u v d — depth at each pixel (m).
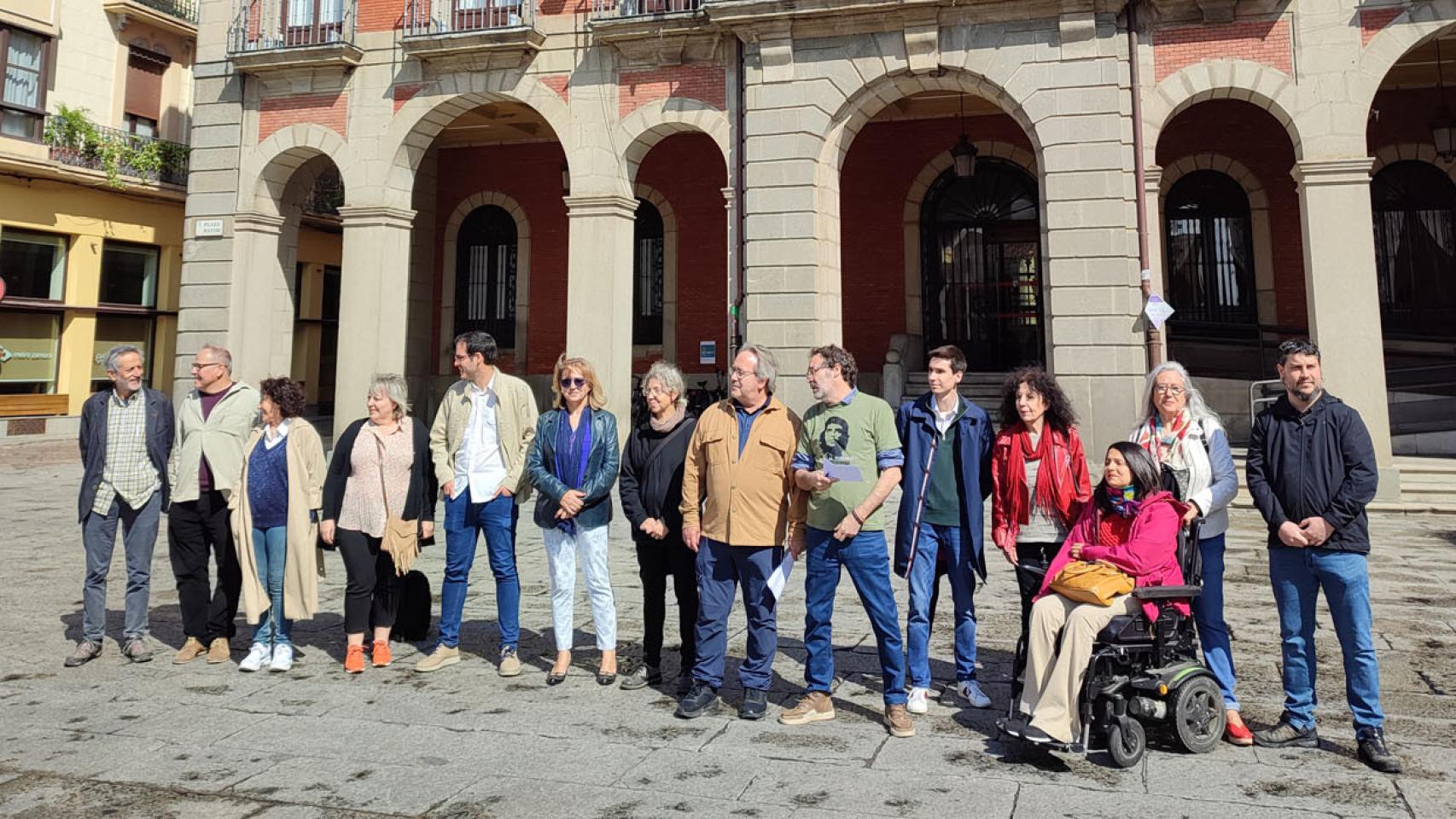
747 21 11.93
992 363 16.14
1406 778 3.38
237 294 14.25
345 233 13.79
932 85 11.89
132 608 5.12
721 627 4.25
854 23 11.74
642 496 4.64
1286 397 3.87
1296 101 10.73
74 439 17.62
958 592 4.39
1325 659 4.91
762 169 12.05
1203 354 14.95
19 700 4.39
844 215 16.59
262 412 4.99
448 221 18.61
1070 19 11.10
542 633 5.75
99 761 3.61
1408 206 14.72
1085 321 10.95
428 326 18.36
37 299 17.80
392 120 13.80
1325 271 10.55
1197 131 15.21
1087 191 11.02
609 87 13.09
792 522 4.25
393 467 4.98
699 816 3.10
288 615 4.85
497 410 5.01
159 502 5.24
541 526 4.84
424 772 3.50
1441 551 7.87
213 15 14.67
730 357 12.43
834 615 6.09
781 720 4.07
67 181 17.78
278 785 3.37
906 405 4.59
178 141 20.22
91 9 18.50
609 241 13.02
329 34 14.05
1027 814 3.10
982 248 16.30
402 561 4.89
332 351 22.47
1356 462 3.62
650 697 4.47
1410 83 14.43
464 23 13.82
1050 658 3.69
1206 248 15.35
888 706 3.97
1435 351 14.27
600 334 12.97
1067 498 4.20
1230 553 7.80
